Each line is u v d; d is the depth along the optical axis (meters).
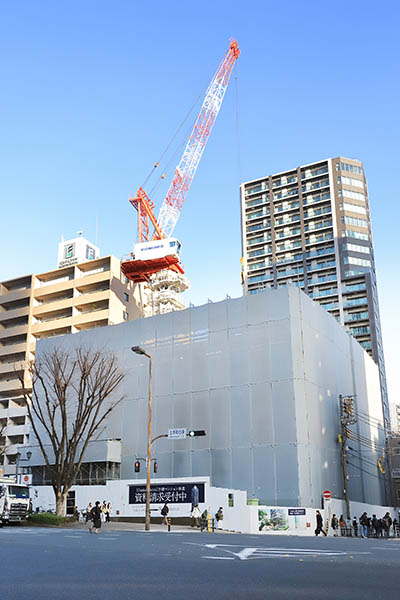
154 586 7.95
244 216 119.19
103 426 54.03
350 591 7.44
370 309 99.94
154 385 52.44
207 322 51.38
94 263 93.50
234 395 47.72
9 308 98.19
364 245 107.00
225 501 36.41
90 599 6.80
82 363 50.53
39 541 19.00
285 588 7.72
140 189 108.12
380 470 62.47
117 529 32.75
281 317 47.62
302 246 110.19
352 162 113.56
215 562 11.41
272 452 44.47
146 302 98.31
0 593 7.29
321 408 48.88
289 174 117.38
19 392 87.50
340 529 42.16
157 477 49.31
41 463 55.81
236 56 107.94
